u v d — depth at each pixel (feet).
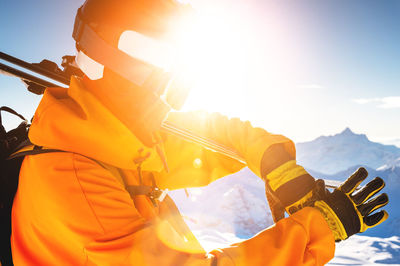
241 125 3.61
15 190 2.88
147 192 2.96
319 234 2.54
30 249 2.68
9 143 3.16
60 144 2.66
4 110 3.87
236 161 3.71
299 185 2.85
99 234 2.44
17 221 2.76
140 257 2.34
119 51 2.62
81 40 2.77
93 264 2.47
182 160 3.66
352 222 2.54
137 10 2.64
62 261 2.55
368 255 41.70
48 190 2.54
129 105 2.68
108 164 2.80
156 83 2.68
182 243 2.65
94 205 2.49
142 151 2.72
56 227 2.53
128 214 2.55
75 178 2.55
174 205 3.56
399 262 37.63
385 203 2.59
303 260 2.46
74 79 2.81
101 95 2.70
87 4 2.78
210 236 29.19
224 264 2.37
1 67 3.92
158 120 2.73
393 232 206.28
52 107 2.69
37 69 3.97
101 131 2.60
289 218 2.62
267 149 3.12
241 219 134.10
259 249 2.47
